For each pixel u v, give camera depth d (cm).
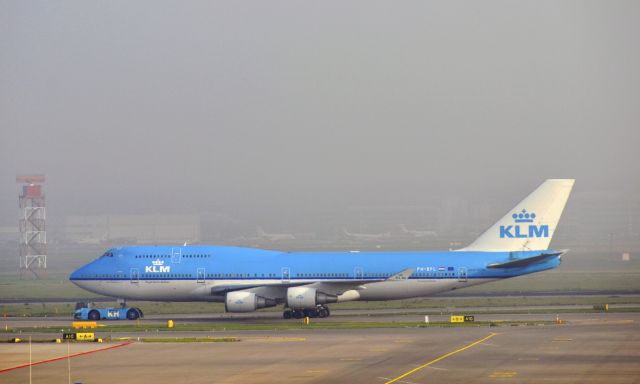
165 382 15650
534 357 17788
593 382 14825
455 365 16900
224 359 18338
